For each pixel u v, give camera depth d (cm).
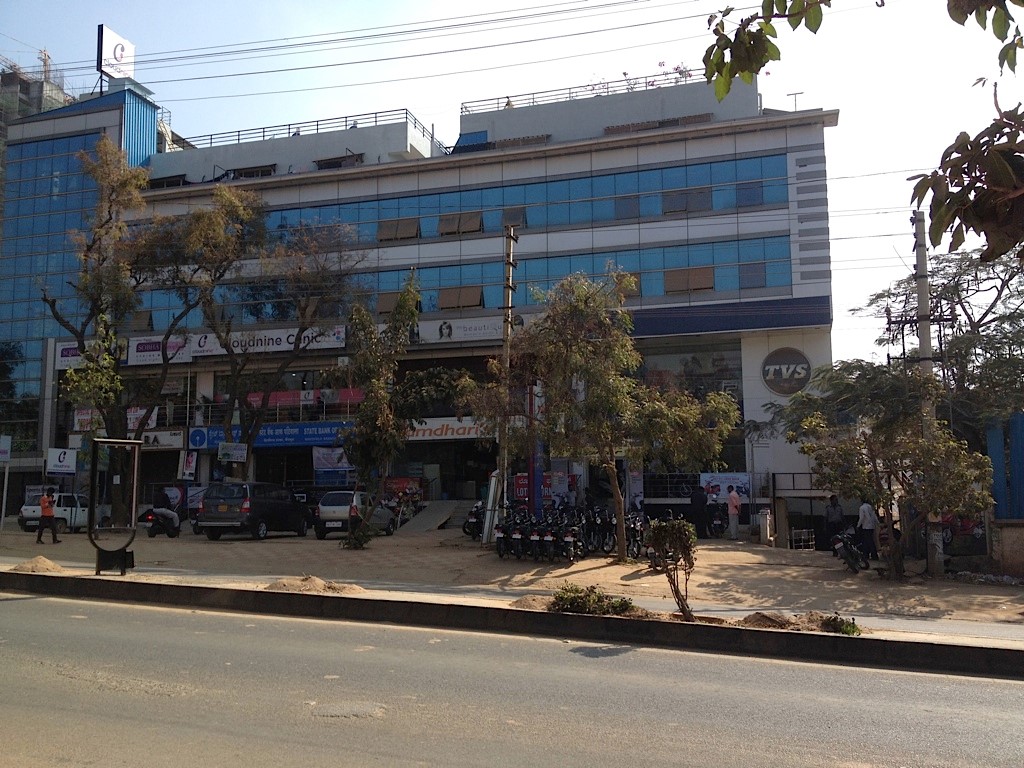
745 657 950
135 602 1255
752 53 394
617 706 692
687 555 1087
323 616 1157
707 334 3334
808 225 3297
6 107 5134
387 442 2170
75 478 4025
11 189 4450
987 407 2208
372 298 3703
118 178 3058
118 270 2953
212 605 1222
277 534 2925
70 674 765
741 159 3397
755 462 3253
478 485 3750
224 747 560
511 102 3969
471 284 3638
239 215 3178
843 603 1470
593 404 1742
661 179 3478
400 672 800
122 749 553
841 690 784
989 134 317
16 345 4309
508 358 2039
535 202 3609
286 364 3438
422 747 569
